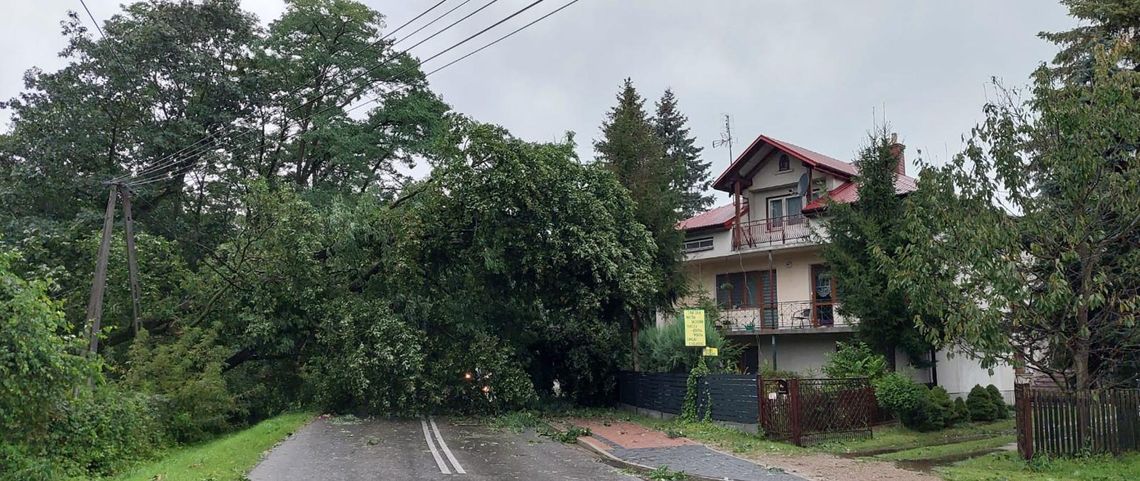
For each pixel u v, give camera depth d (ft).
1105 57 43.93
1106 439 43.47
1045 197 44.42
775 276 96.84
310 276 69.87
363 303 68.80
